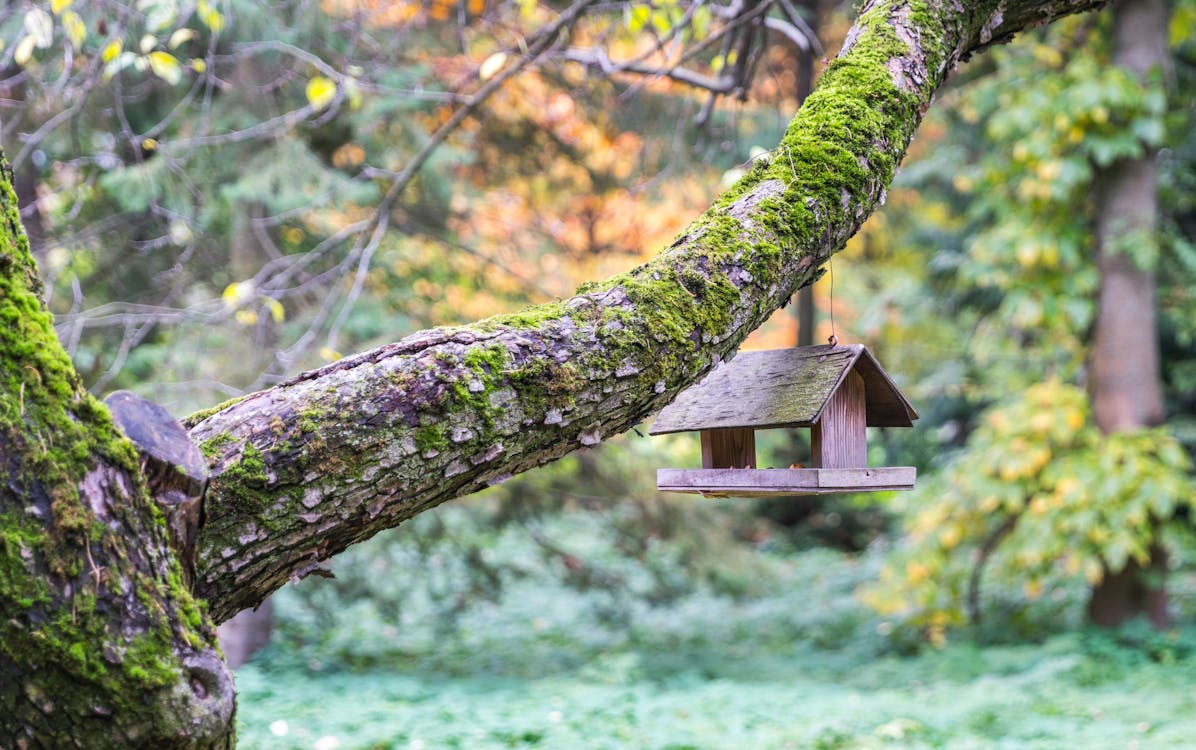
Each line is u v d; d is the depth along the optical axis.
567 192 10.27
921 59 2.31
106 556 1.38
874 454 12.92
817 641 10.05
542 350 1.76
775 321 13.09
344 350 7.38
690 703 7.05
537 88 8.89
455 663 9.16
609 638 10.30
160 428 1.50
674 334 1.85
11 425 1.37
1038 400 8.48
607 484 9.16
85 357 7.49
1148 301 8.55
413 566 9.66
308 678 8.08
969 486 8.52
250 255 7.76
